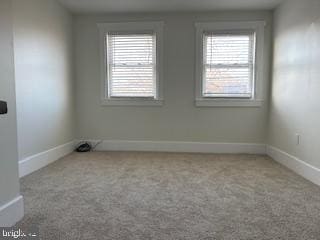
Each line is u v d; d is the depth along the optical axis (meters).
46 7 3.86
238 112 4.58
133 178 3.25
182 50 4.58
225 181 3.14
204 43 4.54
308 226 2.06
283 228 2.03
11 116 2.03
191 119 4.68
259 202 2.52
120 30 4.63
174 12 4.51
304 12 3.34
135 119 4.77
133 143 4.80
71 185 2.99
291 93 3.68
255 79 4.49
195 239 1.88
